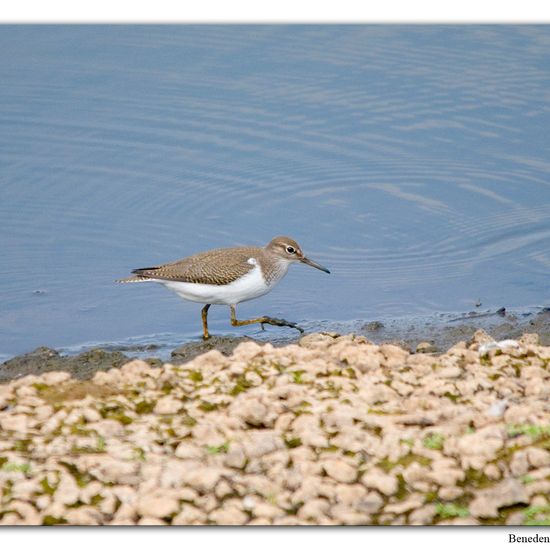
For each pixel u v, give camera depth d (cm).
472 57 2298
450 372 1173
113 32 2384
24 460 968
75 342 1526
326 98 2197
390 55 2319
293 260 1575
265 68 2278
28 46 2336
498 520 884
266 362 1205
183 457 976
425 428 999
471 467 938
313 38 2381
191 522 889
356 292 1684
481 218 1880
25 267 1764
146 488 928
